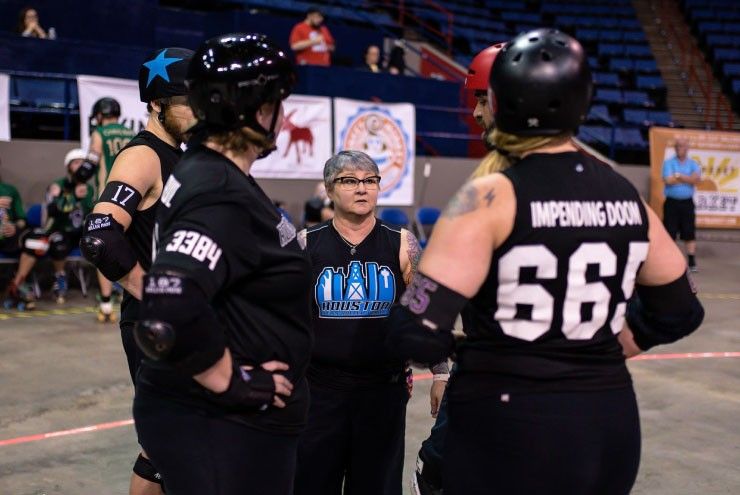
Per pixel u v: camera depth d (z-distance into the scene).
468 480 2.62
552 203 2.51
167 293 2.42
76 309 11.18
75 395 7.38
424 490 3.36
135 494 3.93
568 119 2.55
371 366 4.00
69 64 13.30
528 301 2.51
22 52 12.88
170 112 3.80
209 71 2.64
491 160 2.74
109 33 15.20
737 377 8.52
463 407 2.64
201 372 2.51
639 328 2.90
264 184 14.18
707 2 28.42
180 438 2.69
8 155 12.12
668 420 7.04
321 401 3.99
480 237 2.48
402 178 15.88
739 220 19.11
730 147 18.84
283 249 2.75
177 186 2.68
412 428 6.67
